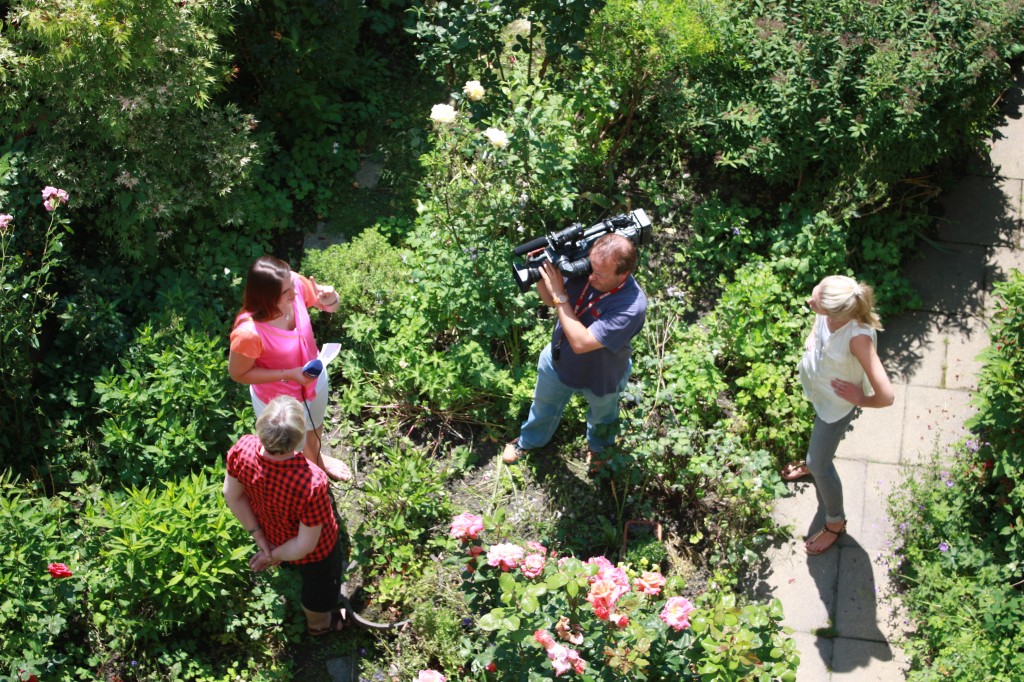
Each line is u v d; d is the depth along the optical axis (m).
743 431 5.42
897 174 6.14
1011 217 6.50
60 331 5.36
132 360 5.16
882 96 5.86
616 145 6.55
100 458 5.01
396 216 6.22
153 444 4.94
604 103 6.28
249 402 5.13
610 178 6.43
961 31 6.05
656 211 6.39
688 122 6.32
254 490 3.81
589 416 4.99
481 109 5.94
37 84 5.21
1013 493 4.81
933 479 5.12
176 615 4.42
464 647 4.38
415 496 4.82
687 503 5.12
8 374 4.92
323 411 4.74
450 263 5.44
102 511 4.77
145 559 4.30
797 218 6.20
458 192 5.62
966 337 5.98
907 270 6.29
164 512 4.39
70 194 5.27
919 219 6.32
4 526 4.27
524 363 5.61
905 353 5.92
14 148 5.49
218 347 5.34
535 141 5.67
